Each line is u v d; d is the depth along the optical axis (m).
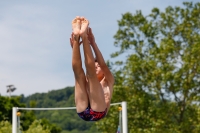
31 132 33.88
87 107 8.23
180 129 30.31
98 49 8.73
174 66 30.69
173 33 32.59
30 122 46.19
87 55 7.90
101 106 8.12
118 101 30.88
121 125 19.33
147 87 31.03
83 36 7.81
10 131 32.31
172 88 30.48
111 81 8.72
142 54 32.44
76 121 95.50
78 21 7.98
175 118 31.73
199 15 32.53
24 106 46.00
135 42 32.28
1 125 33.66
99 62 8.69
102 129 31.47
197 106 30.77
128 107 30.14
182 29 31.86
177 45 31.94
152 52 30.84
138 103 30.02
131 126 30.47
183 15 32.59
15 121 19.52
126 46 32.19
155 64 30.48
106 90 8.61
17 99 45.59
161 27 32.78
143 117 30.16
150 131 29.48
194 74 30.39
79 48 8.04
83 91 8.21
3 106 42.41
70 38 8.24
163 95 31.08
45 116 98.62
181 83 30.42
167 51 30.38
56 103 106.44
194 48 29.75
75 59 8.09
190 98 30.69
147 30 31.66
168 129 29.75
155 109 30.31
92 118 8.24
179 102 31.22
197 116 30.00
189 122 30.23
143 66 30.16
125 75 31.39
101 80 8.79
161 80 30.16
